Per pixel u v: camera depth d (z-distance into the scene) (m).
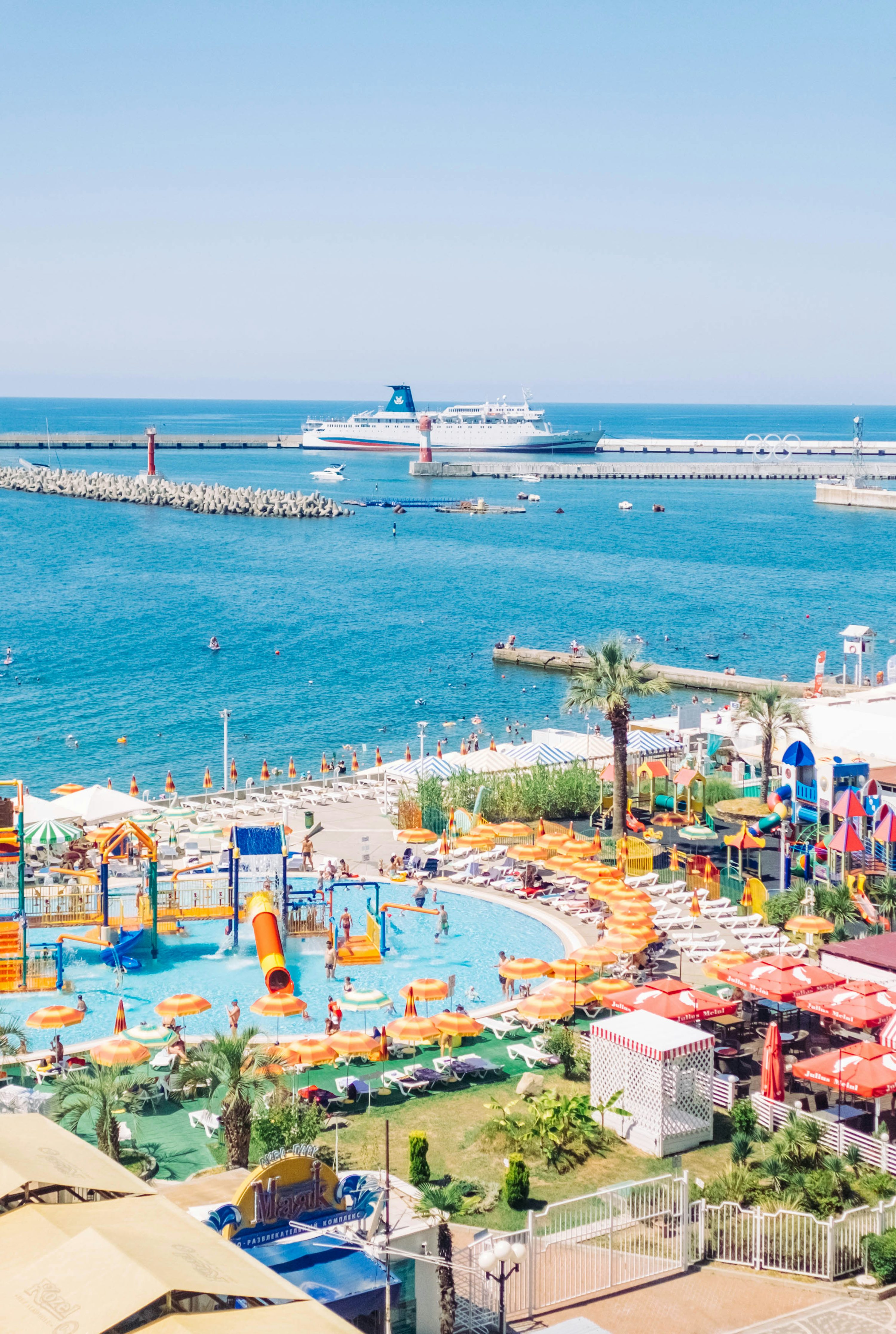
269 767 85.25
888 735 60.66
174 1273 18.31
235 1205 24.52
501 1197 29.41
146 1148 32.53
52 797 75.94
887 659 124.06
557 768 69.31
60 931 49.88
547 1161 31.48
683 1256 27.23
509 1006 42.94
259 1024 41.88
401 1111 34.91
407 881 57.12
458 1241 26.78
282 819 67.25
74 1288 17.94
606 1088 33.78
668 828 65.00
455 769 68.12
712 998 36.44
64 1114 31.75
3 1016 42.66
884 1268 26.58
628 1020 34.22
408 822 64.44
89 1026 41.84
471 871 57.75
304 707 104.94
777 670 121.81
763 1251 27.27
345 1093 35.53
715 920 52.09
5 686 111.12
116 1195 21.34
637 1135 32.62
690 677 114.12
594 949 43.22
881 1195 29.50
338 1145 32.12
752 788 69.56
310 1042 36.72
